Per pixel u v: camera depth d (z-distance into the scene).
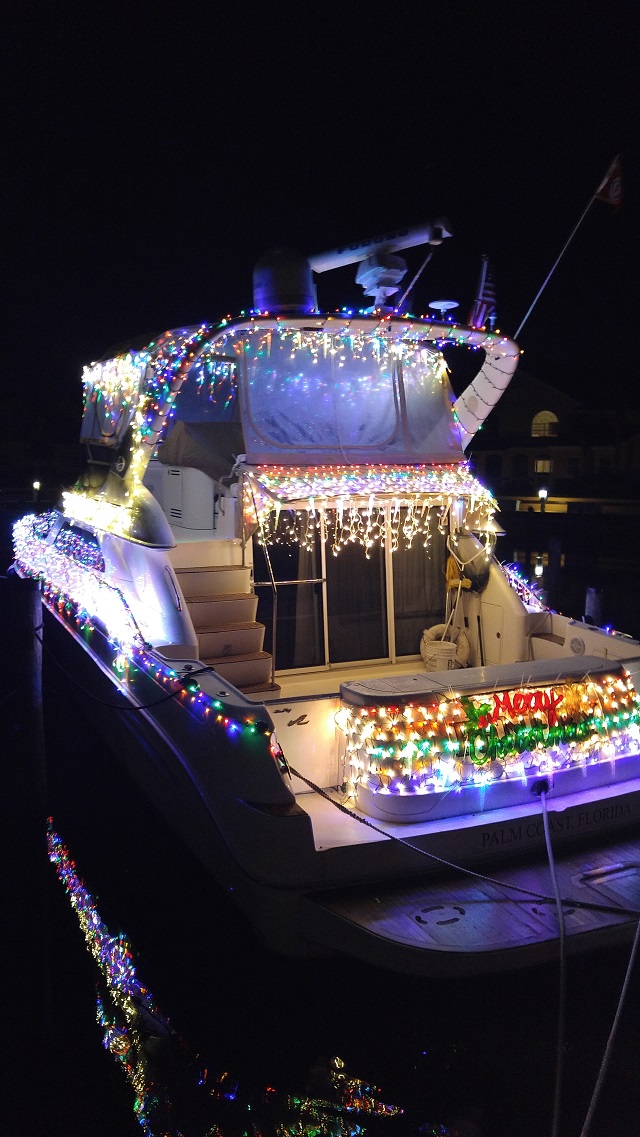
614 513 29.17
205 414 5.81
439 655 5.81
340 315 5.11
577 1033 4.02
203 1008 4.34
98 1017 4.27
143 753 5.64
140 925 5.05
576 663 5.00
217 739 4.24
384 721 4.38
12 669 4.52
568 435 39.28
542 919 4.01
